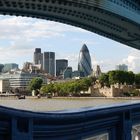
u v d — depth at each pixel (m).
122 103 9.88
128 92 198.50
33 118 6.40
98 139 8.56
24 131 6.26
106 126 8.84
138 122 10.52
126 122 9.43
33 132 6.55
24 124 6.29
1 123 5.80
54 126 7.11
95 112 8.04
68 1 38.25
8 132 5.93
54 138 7.20
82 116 7.62
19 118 6.11
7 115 5.79
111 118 8.97
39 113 6.50
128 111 9.60
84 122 7.93
